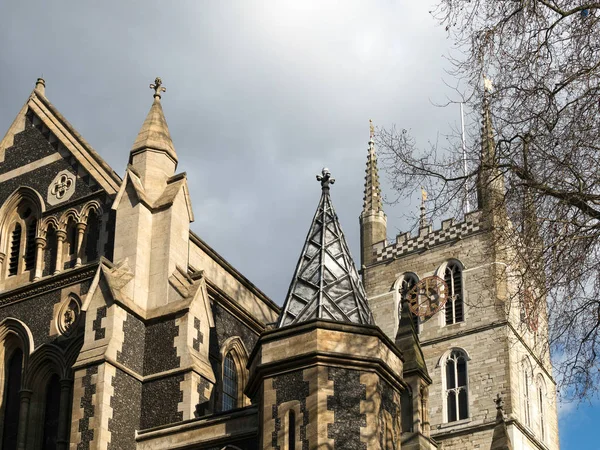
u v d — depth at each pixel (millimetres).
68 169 48156
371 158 106250
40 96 51000
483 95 26672
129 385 40250
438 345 90250
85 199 46656
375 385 33969
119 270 42312
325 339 34156
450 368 89062
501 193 26109
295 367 34156
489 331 87938
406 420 37906
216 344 48000
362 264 99750
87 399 39156
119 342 40531
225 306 49750
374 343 34562
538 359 26594
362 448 32812
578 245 24359
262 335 35188
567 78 25078
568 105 24984
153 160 45656
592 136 24625
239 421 37188
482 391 86250
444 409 87688
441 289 92250
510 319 87188
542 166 25219
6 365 45125
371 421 33281
